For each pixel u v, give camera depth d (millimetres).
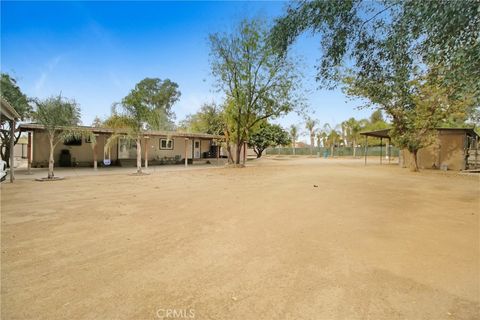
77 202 6680
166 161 21609
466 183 10180
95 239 4000
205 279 2770
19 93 14922
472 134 18391
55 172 14062
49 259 3271
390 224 4754
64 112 11180
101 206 6238
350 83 12719
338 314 2166
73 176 12461
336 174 13328
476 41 2906
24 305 2295
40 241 3896
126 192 8211
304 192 8094
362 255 3375
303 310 2219
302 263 3148
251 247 3691
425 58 4152
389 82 5504
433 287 2592
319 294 2465
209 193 8062
